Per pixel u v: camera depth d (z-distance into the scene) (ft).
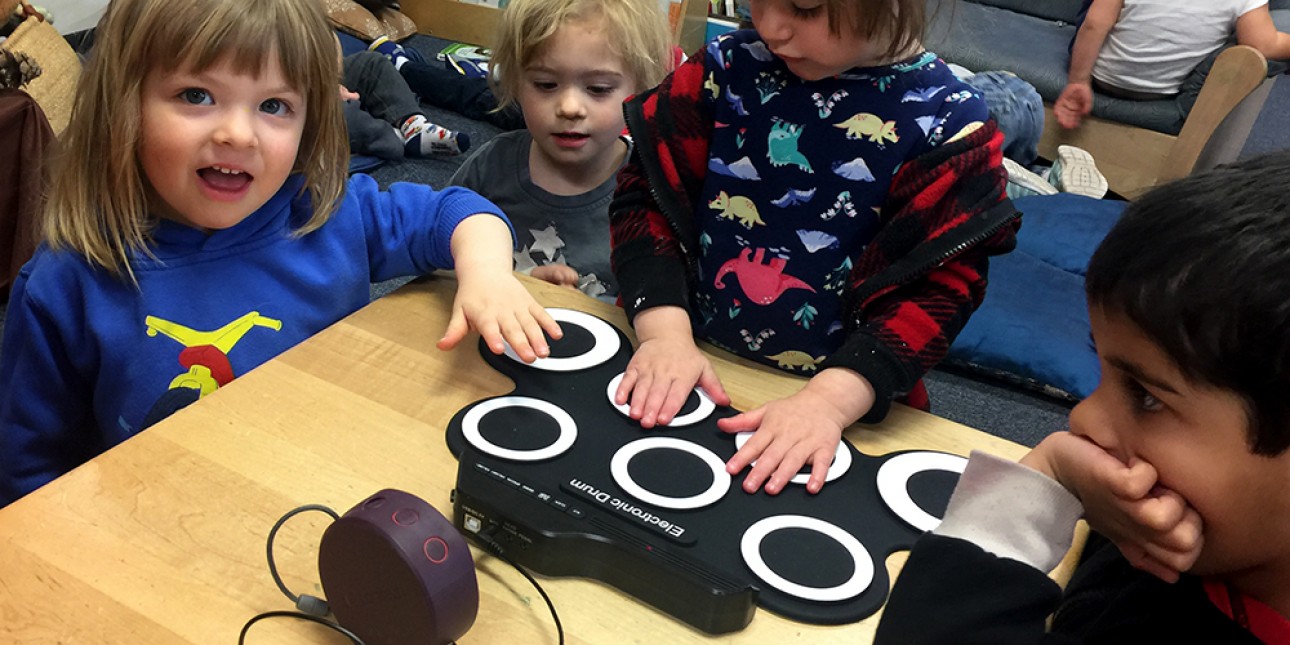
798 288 2.72
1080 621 1.83
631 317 2.72
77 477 1.93
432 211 2.99
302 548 1.83
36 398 2.72
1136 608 1.66
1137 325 1.31
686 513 1.99
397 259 3.04
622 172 3.04
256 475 2.00
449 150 7.77
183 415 2.15
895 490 2.15
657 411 2.29
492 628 1.71
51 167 2.70
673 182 2.83
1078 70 8.79
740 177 2.73
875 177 2.57
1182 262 1.26
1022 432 5.51
